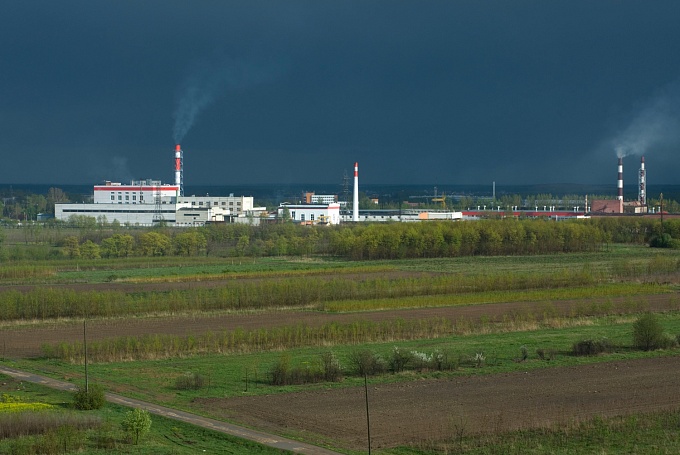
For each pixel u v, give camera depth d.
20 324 124.00
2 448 60.75
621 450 61.84
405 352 93.12
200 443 63.91
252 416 72.19
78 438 63.12
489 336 111.44
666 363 92.50
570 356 96.81
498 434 65.88
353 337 108.69
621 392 79.62
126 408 74.56
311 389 82.00
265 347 104.12
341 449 62.41
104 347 101.00
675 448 62.12
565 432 66.06
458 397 78.25
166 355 99.69
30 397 78.19
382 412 73.12
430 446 62.84
